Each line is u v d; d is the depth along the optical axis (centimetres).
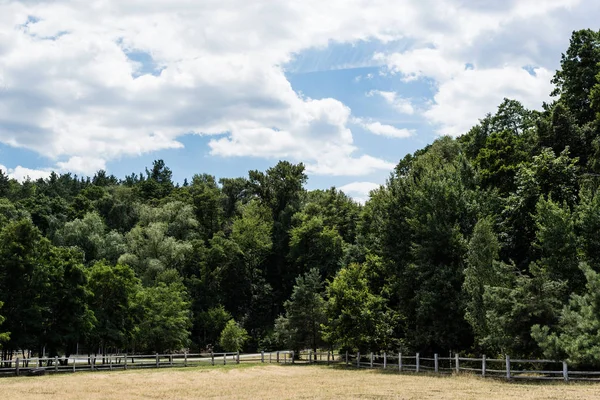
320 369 4416
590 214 3519
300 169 11912
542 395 2348
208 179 13662
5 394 2661
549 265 3469
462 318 3953
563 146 5169
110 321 4969
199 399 2466
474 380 3139
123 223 10469
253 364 5103
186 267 9438
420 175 5122
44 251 4353
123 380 3462
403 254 4641
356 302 4738
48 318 4362
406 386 2906
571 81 5741
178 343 6056
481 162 5681
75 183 17138
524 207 4409
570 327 2866
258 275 10469
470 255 3716
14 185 12938
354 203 11356
